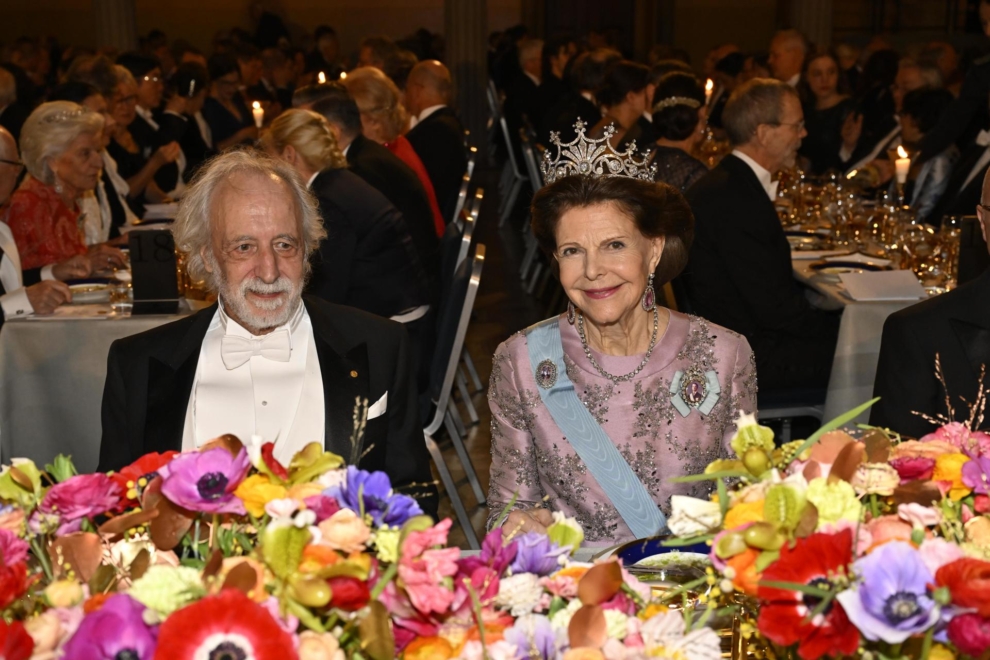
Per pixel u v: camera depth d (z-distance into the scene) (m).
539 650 1.11
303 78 12.10
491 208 10.41
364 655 1.11
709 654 1.09
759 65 9.30
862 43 14.60
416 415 2.18
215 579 1.08
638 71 5.96
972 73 5.20
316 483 1.18
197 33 15.55
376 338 2.14
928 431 2.19
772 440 1.23
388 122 5.86
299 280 2.02
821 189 5.21
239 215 1.96
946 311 2.19
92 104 5.21
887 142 6.48
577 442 2.02
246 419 2.03
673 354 2.05
